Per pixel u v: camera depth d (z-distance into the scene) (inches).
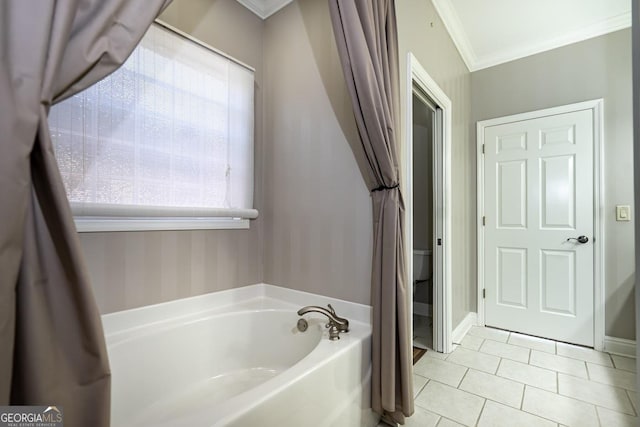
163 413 53.2
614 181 91.0
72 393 23.7
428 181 123.2
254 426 33.5
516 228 107.1
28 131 21.1
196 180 65.3
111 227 53.2
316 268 71.0
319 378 43.2
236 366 66.2
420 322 117.1
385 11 56.0
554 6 87.0
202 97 66.4
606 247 91.6
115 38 28.2
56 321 23.3
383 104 51.1
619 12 89.0
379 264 54.7
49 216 23.2
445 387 70.2
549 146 101.6
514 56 109.0
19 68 21.0
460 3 86.0
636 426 56.9
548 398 65.7
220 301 71.2
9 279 20.0
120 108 53.5
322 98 70.9
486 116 114.7
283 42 79.3
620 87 91.0
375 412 55.2
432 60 82.6
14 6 21.1
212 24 70.3
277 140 80.0
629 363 82.2
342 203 66.7
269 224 81.2
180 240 64.2
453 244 97.5
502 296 109.4
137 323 56.6
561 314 98.2
